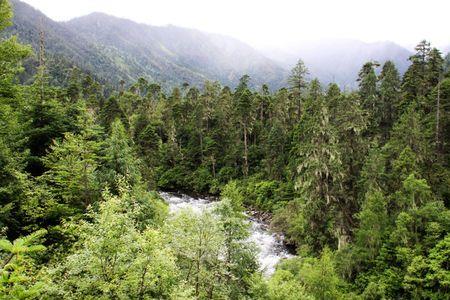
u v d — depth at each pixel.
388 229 27.39
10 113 19.53
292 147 55.53
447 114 39.16
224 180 63.47
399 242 25.78
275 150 57.72
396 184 30.69
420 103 44.19
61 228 16.05
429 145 35.22
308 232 32.22
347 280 26.88
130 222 12.54
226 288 18.80
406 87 49.59
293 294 18.62
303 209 32.53
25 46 15.66
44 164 24.53
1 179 16.73
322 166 30.27
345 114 34.28
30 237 4.87
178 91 87.06
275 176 56.06
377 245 26.98
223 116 71.19
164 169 70.00
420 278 23.33
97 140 30.73
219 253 20.77
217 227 18.39
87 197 21.09
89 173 21.53
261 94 84.19
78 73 109.62
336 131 32.69
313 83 67.19
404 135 34.12
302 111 65.38
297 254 34.78
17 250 4.49
